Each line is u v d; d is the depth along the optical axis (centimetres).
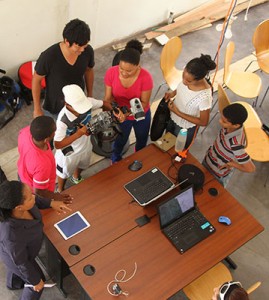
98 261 261
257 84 448
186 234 279
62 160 325
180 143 323
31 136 255
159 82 500
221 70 524
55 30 450
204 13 589
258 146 391
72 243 267
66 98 277
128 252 268
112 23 509
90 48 323
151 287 254
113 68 314
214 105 481
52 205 275
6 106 415
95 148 410
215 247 277
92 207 287
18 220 225
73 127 295
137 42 328
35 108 339
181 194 278
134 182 300
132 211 288
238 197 405
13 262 240
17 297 315
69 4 439
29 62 449
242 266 356
